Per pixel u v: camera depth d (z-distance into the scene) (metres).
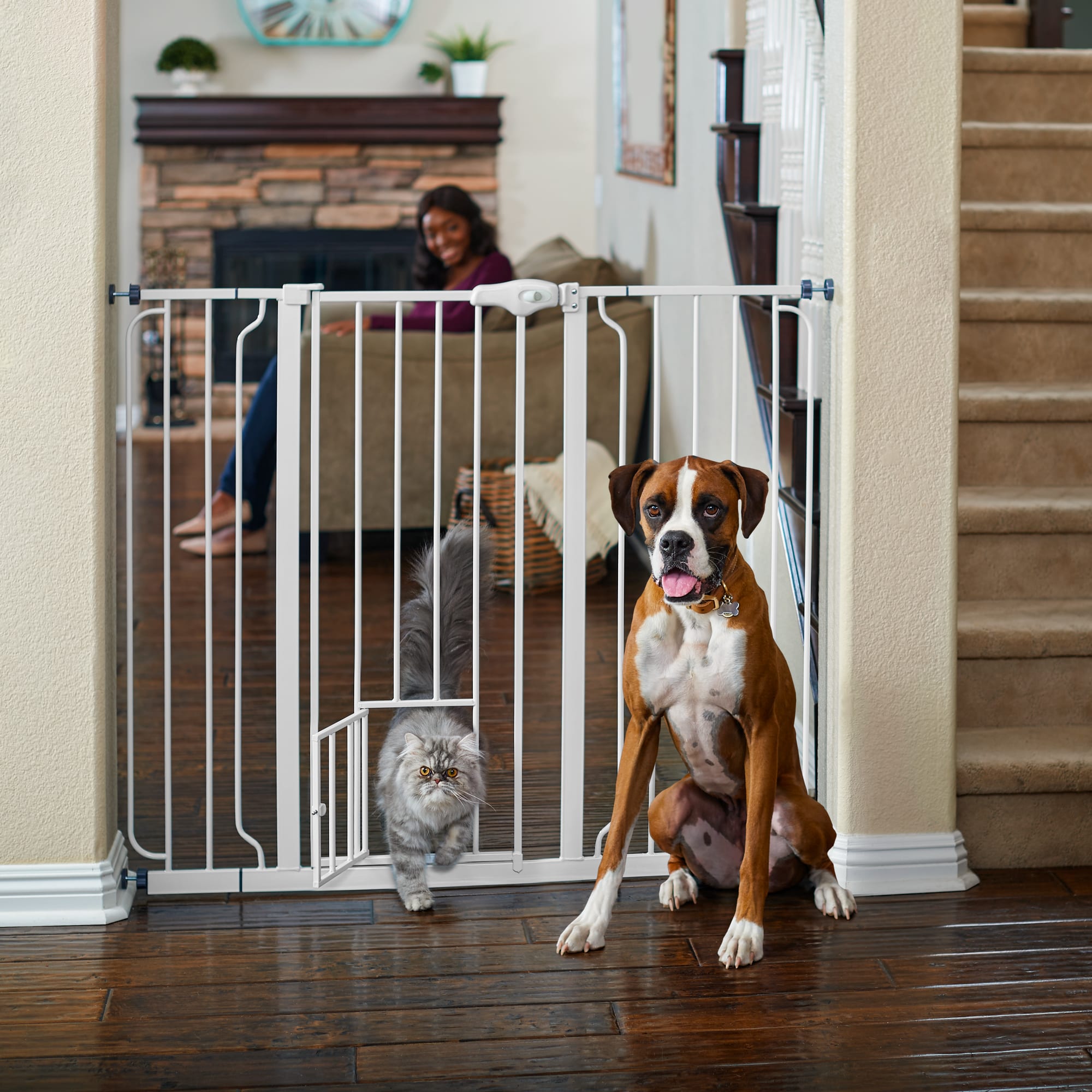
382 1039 2.05
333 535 5.19
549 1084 1.94
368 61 7.59
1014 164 3.78
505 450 5.05
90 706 2.38
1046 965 2.28
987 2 4.77
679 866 2.54
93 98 2.27
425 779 2.42
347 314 5.68
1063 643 2.78
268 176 7.54
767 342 3.44
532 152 7.60
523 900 2.52
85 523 2.35
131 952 2.31
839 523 2.51
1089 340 3.37
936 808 2.58
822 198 2.75
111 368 2.47
